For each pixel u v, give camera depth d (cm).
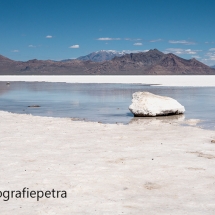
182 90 5947
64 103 3700
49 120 2288
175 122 2217
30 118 2391
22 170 1095
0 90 6244
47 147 1442
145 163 1173
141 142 1536
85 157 1265
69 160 1222
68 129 1909
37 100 4103
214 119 2347
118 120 2358
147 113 2486
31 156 1284
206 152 1323
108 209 788
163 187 936
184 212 768
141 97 2558
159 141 1554
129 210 781
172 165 1144
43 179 1000
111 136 1689
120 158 1245
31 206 809
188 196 868
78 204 819
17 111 3000
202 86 7412
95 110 3005
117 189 922
